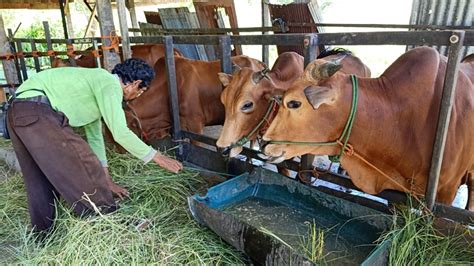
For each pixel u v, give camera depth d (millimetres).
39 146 2295
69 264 2258
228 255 2338
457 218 2072
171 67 3666
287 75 3010
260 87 2691
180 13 8086
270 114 2730
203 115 4223
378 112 2123
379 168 2279
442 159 2094
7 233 2842
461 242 1986
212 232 2473
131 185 3154
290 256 1859
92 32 10977
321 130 2127
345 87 2107
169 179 3275
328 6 14195
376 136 2150
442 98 1948
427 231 2062
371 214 2240
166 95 3971
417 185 2264
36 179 2574
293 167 2994
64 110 2373
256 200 2779
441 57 2283
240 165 3266
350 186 2660
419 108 2121
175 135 3850
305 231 2389
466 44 1863
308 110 2062
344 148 2184
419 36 2018
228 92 2766
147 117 3957
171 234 2492
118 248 2295
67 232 2516
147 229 2516
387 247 1900
